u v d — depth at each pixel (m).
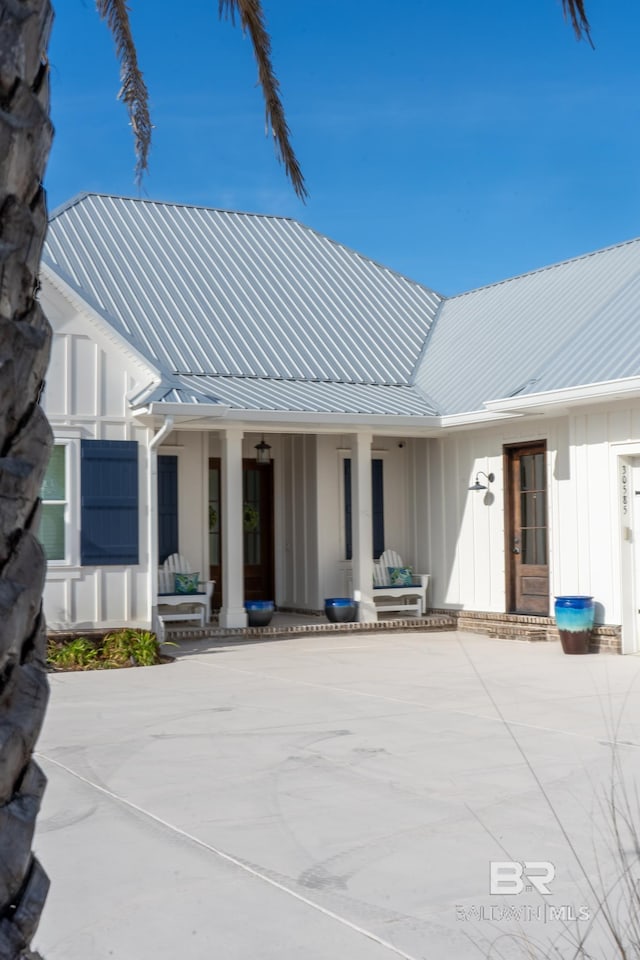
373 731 8.76
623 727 8.77
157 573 15.29
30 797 1.99
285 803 6.49
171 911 4.70
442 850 5.50
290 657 13.90
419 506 18.62
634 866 5.14
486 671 12.41
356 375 18.14
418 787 6.84
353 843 5.65
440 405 17.25
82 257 18.48
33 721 1.95
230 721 9.28
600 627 14.13
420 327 20.44
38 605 1.99
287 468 19.11
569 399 13.73
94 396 14.56
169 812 6.31
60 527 14.30
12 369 1.93
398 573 18.12
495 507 16.78
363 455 16.94
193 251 19.95
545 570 15.91
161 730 8.89
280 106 5.67
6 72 1.97
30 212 2.03
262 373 17.23
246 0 5.27
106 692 11.06
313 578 18.34
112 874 5.20
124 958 4.19
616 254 18.33
